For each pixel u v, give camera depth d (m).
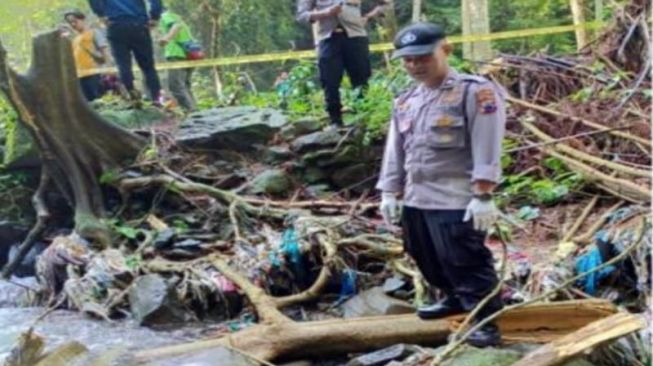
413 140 3.76
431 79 3.67
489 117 3.53
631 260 4.54
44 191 7.04
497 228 4.45
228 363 3.85
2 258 7.25
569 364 3.36
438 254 3.78
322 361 4.14
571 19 15.80
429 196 3.72
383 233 5.64
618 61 8.04
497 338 3.77
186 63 9.24
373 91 7.48
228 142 7.24
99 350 4.38
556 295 4.45
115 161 7.02
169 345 4.52
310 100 8.42
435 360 3.48
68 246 6.09
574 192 6.16
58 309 5.66
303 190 6.86
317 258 5.42
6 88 6.58
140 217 6.81
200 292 5.21
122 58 8.00
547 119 7.12
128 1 7.95
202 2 17.55
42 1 15.60
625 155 6.44
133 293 5.29
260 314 4.80
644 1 7.98
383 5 7.62
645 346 3.58
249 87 13.15
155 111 7.93
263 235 5.90
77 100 6.85
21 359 3.55
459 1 18.58
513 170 6.76
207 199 6.61
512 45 16.33
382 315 4.51
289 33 18.70
